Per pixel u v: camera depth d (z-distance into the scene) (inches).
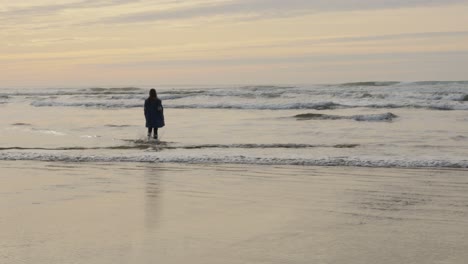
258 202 324.5
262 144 626.5
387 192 350.3
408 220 273.4
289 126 855.1
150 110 713.0
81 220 278.4
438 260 203.5
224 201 328.5
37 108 1539.1
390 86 1999.3
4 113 1342.3
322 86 2224.4
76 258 210.5
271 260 206.2
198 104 1417.3
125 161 516.4
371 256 210.1
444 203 314.2
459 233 245.1
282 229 256.4
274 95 1676.9
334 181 395.5
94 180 412.8
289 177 416.2
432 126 814.5
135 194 354.3
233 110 1279.5
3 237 243.9
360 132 751.7
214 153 545.6
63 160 528.1
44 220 278.5
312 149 578.9
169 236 244.2
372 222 270.2
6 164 505.7
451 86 1850.4
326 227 260.4
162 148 611.5
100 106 1563.7
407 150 557.9
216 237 241.6
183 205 317.1
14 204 322.7
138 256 213.2
